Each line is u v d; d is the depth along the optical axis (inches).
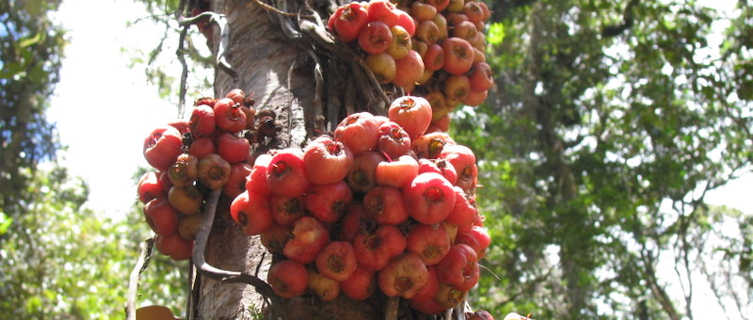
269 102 83.0
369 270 60.9
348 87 82.4
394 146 62.8
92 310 360.5
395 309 61.6
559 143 592.1
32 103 494.9
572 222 415.5
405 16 87.6
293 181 59.8
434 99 100.0
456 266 63.2
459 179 68.2
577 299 458.3
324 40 83.1
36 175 494.9
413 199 59.4
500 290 439.8
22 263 378.0
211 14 102.2
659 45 275.0
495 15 537.6
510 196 474.0
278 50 91.7
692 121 434.9
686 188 466.9
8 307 354.3
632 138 495.5
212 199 71.5
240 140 74.4
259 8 99.9
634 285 444.5
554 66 586.2
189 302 73.2
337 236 63.1
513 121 555.2
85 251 394.3
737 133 437.1
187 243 74.8
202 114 72.9
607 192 433.7
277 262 62.7
